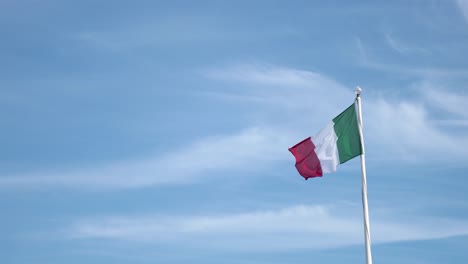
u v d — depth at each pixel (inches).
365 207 1323.8
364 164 1353.3
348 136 1391.5
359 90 1374.3
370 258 1291.8
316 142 1444.4
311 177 1445.6
